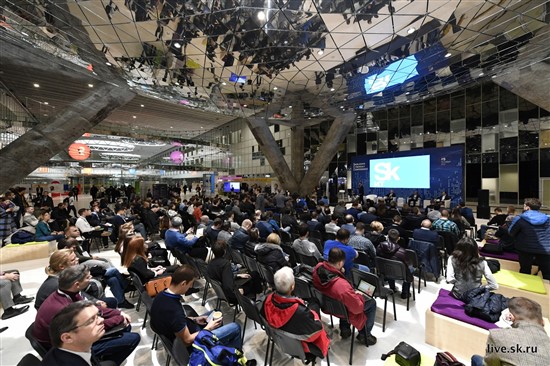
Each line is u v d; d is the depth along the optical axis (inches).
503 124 557.6
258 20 246.7
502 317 107.7
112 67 336.2
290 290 93.3
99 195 840.3
